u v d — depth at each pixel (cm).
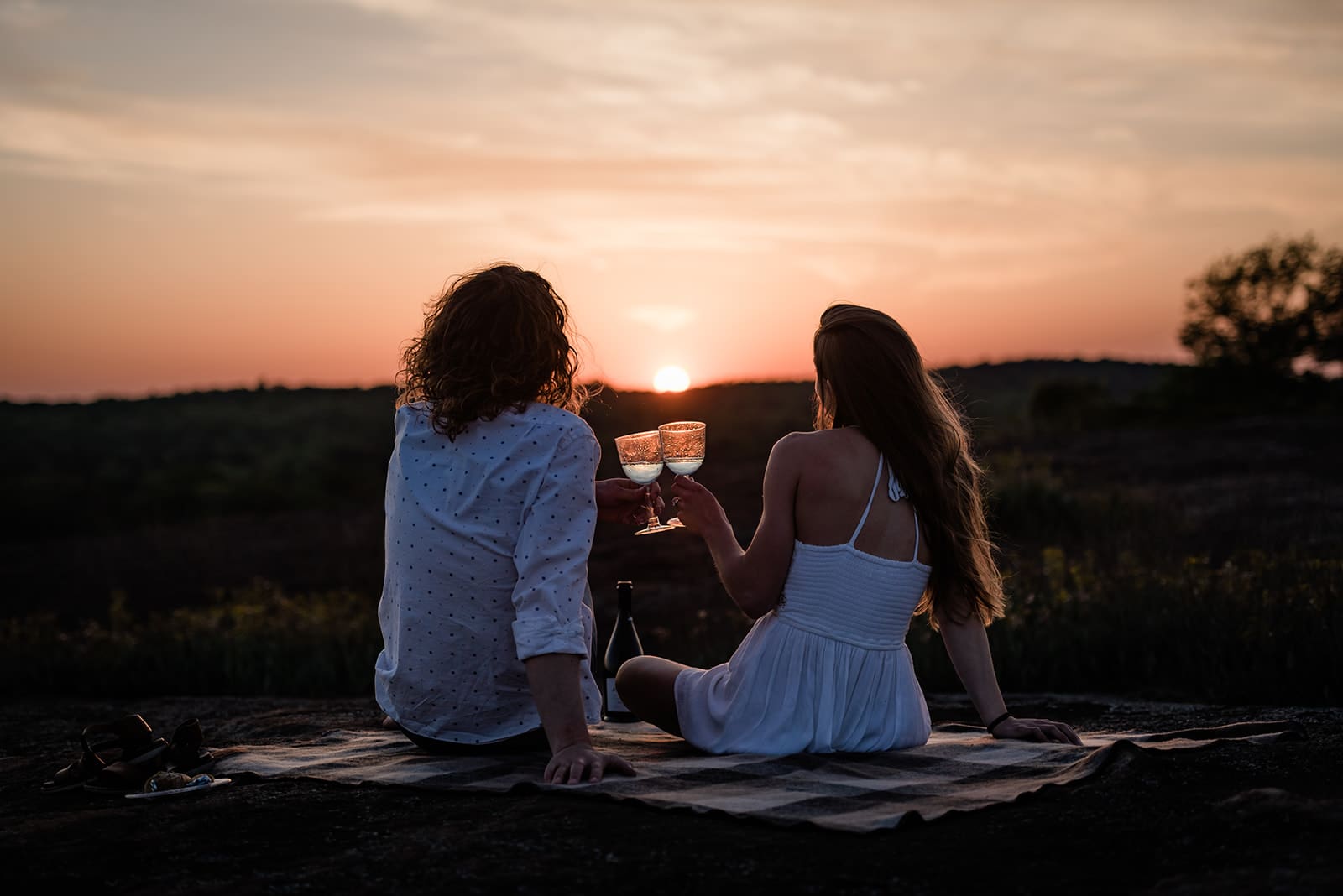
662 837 239
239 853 239
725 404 4219
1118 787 267
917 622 654
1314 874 196
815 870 218
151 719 545
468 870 221
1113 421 2811
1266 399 3031
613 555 1193
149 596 1228
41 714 582
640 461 342
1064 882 209
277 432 4469
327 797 283
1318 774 273
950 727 372
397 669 316
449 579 307
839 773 293
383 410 5072
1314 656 512
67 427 4744
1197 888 198
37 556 1688
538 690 289
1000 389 5241
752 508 1439
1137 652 586
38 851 243
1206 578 656
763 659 321
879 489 318
